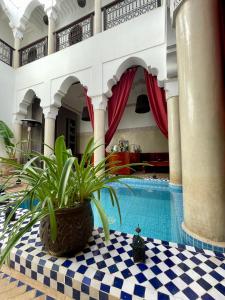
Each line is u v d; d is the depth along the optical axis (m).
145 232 1.80
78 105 8.38
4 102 5.31
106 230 0.79
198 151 1.46
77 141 8.67
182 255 1.08
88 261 0.99
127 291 0.79
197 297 0.76
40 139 6.73
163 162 5.93
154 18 3.71
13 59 5.80
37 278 0.98
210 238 1.37
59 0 5.14
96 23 4.36
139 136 7.25
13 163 0.98
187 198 1.59
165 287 0.81
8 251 0.69
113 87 4.40
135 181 4.31
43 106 5.02
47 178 0.94
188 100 1.55
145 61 3.73
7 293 0.89
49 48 5.10
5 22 6.80
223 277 0.89
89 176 1.06
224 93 1.43
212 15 1.48
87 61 4.39
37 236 1.28
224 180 1.38
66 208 0.94
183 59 1.63
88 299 0.83
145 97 5.56
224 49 1.48
